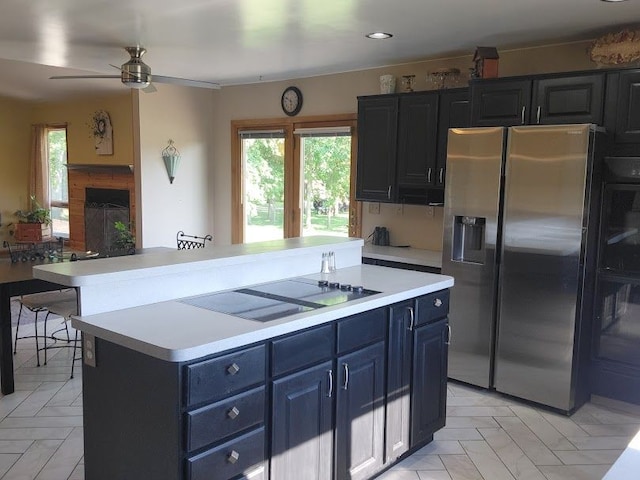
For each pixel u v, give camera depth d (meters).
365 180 5.30
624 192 3.68
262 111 6.58
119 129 8.06
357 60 5.19
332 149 6.02
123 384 2.21
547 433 3.46
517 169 3.75
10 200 9.44
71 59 5.35
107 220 8.25
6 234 9.39
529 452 3.22
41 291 3.96
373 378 2.79
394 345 2.90
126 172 7.85
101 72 6.31
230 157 6.98
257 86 6.59
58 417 3.54
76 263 2.61
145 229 6.54
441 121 4.71
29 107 9.47
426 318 3.12
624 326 3.75
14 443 3.21
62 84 7.60
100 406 2.35
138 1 3.37
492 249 3.92
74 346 4.42
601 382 3.88
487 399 3.97
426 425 3.19
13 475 2.89
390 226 5.58
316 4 3.40
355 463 2.72
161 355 1.97
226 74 6.03
